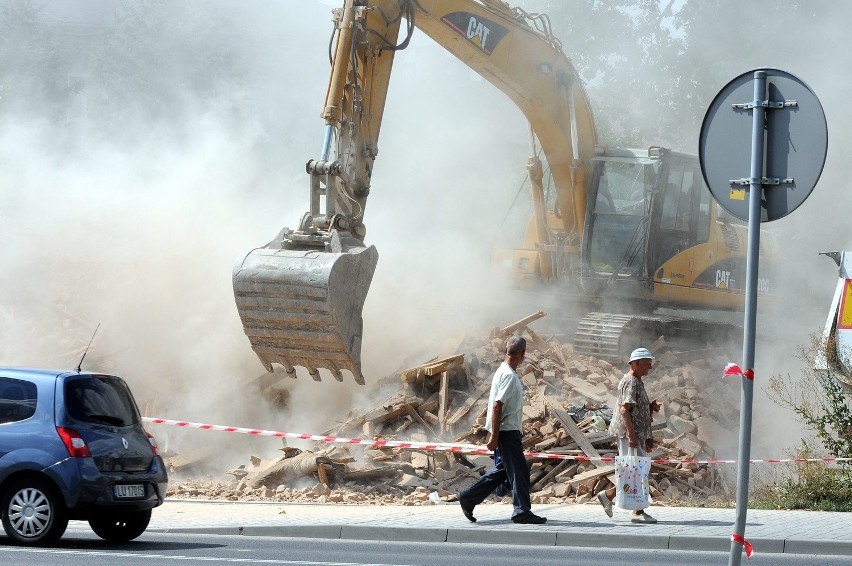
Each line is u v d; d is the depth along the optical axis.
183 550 21.56
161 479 23.44
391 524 24.50
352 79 33.75
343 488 32.53
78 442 21.84
